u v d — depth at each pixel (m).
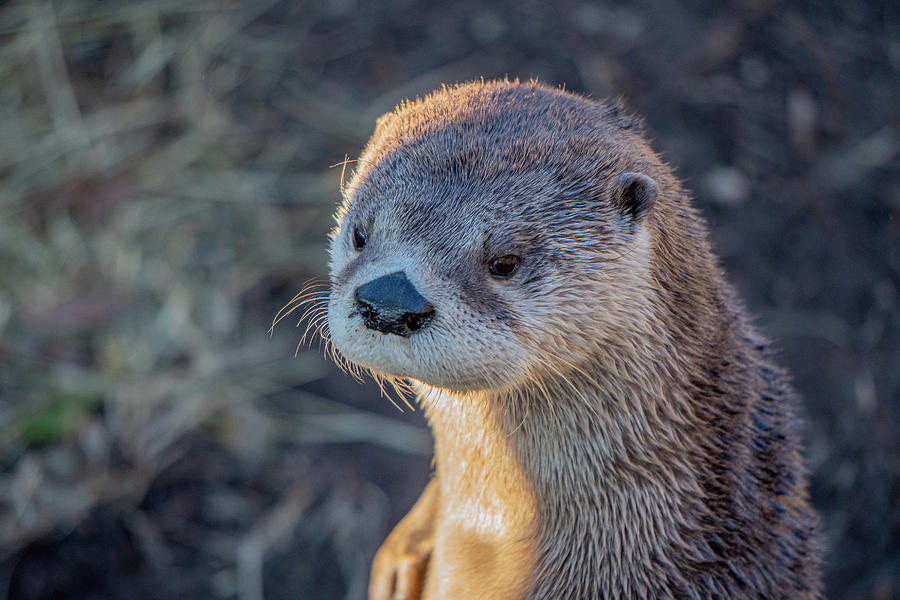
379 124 3.48
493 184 2.82
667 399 2.95
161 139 7.61
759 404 3.22
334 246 3.17
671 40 7.87
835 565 5.92
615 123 3.21
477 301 2.73
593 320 2.87
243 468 6.09
